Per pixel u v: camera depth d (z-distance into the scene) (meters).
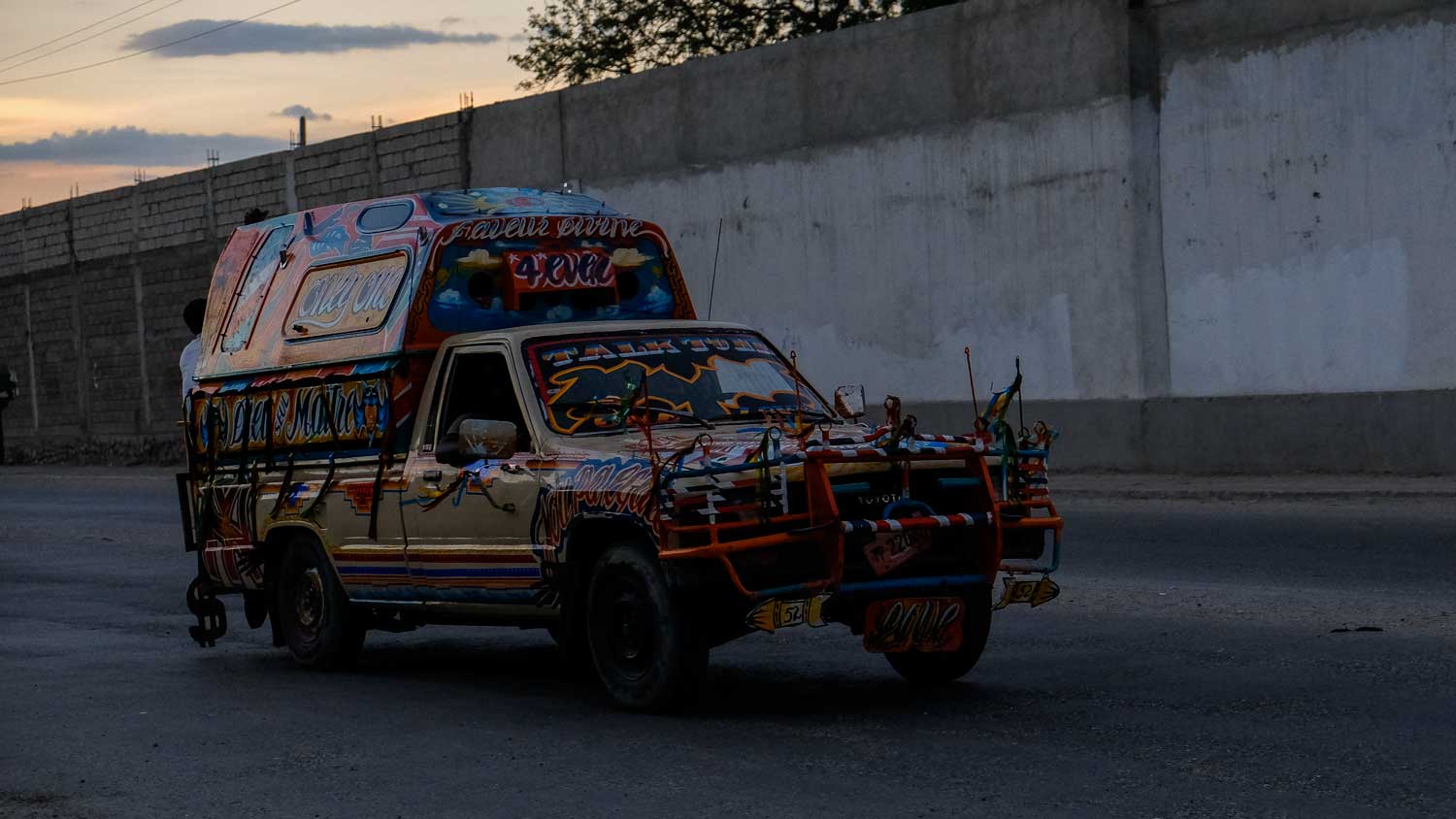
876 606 7.54
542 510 8.26
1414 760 6.38
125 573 16.42
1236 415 20.61
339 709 8.69
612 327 9.17
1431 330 19.08
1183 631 9.80
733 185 27.69
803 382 9.32
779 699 8.31
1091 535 15.44
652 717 7.89
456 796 6.55
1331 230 19.95
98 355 43.31
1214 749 6.69
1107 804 5.91
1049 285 23.11
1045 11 22.84
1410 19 19.05
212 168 39.28
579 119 30.48
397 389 9.50
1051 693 8.10
